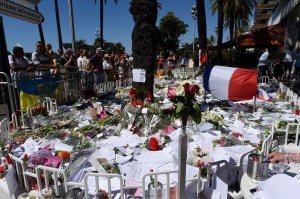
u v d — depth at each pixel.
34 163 3.36
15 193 3.20
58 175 3.23
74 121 6.20
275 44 18.17
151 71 6.39
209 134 4.78
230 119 6.06
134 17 6.39
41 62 8.39
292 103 7.05
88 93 9.07
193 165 3.34
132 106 5.60
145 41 6.23
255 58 22.11
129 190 3.13
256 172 2.90
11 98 6.09
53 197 3.00
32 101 6.92
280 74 16.45
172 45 41.28
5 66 6.25
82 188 3.15
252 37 18.56
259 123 5.68
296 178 2.54
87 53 11.16
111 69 12.16
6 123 5.15
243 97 5.91
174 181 3.19
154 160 3.84
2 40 6.15
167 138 4.62
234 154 3.79
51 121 6.14
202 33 13.31
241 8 33.25
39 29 20.69
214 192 3.07
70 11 11.30
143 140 4.68
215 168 3.27
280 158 2.84
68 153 3.96
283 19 20.09
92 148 4.29
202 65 9.78
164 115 5.38
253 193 2.70
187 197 3.01
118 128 5.28
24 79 6.70
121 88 10.93
